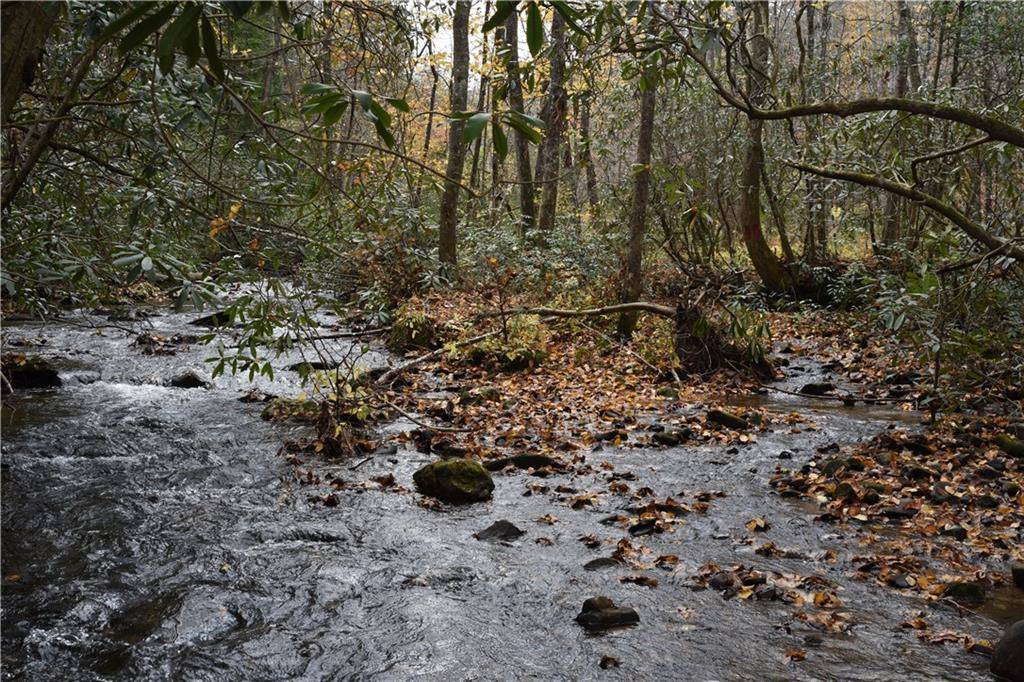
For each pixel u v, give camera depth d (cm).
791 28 2056
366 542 496
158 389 877
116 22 148
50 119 344
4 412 741
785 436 754
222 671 350
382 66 492
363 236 546
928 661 360
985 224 967
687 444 730
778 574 451
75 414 752
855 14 1992
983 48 1539
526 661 362
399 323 1158
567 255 1603
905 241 1401
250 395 851
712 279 1198
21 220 479
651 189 1213
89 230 506
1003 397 795
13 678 336
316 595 424
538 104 1822
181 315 1355
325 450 674
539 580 445
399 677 347
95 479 590
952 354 777
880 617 404
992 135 682
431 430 743
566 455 688
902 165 889
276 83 422
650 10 568
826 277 1619
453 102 1545
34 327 1168
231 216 414
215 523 519
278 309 477
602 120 1555
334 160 452
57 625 382
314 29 482
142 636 377
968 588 424
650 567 463
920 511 546
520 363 1073
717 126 1598
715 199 1633
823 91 1608
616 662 358
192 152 484
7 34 260
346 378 752
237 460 650
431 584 440
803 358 1188
